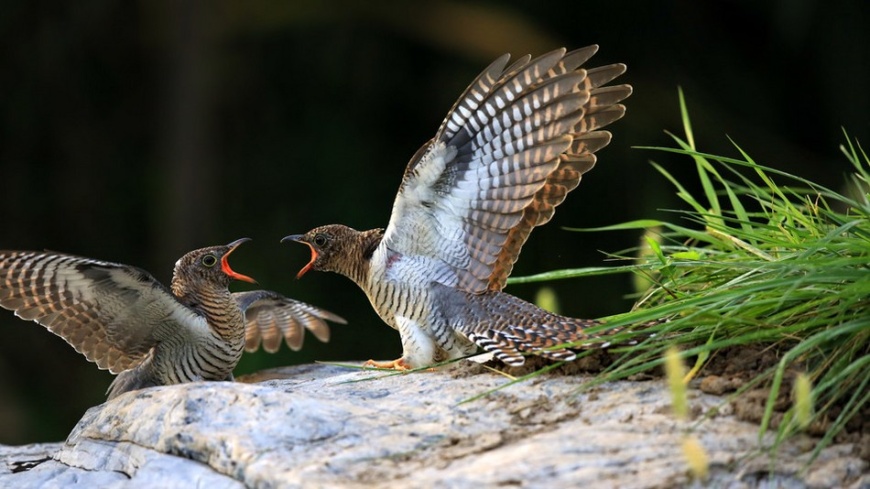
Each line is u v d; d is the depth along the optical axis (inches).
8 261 358.6
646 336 323.9
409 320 372.8
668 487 256.2
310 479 270.7
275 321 484.4
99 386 818.8
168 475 301.1
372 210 880.9
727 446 273.1
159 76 925.8
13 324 831.1
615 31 887.1
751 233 356.8
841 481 263.4
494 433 292.7
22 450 398.6
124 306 372.5
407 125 893.2
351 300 807.7
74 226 917.2
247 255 866.8
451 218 366.6
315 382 360.5
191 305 388.5
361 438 291.4
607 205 833.5
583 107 374.0
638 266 356.8
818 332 309.0
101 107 933.2
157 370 389.1
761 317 318.3
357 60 903.7
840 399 290.2
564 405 305.7
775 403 286.7
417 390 328.2
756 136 869.8
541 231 824.9
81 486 321.1
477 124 354.3
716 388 299.4
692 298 318.7
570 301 803.4
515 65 352.2
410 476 269.3
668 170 836.0
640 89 863.1
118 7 930.1
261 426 299.0
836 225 352.8
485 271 365.1
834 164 871.1
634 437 279.7
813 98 885.8
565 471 263.6
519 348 337.4
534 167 356.5
